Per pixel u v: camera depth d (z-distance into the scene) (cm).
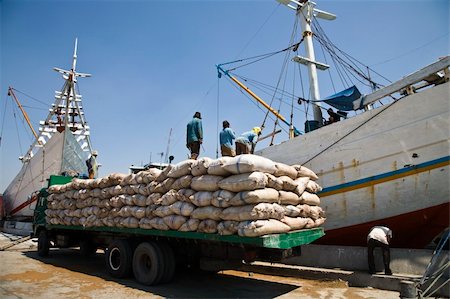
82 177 1218
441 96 696
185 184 608
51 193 1048
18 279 724
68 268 871
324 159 869
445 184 696
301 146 921
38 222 1145
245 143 827
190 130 898
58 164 1783
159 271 656
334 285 679
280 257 575
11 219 2369
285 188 586
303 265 821
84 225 838
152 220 651
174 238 687
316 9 1241
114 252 763
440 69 713
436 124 700
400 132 747
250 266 852
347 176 824
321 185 867
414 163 726
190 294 602
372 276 659
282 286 680
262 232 491
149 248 672
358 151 809
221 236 543
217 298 578
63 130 1844
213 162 569
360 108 883
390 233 691
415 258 664
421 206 729
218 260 647
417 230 774
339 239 861
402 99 751
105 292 611
